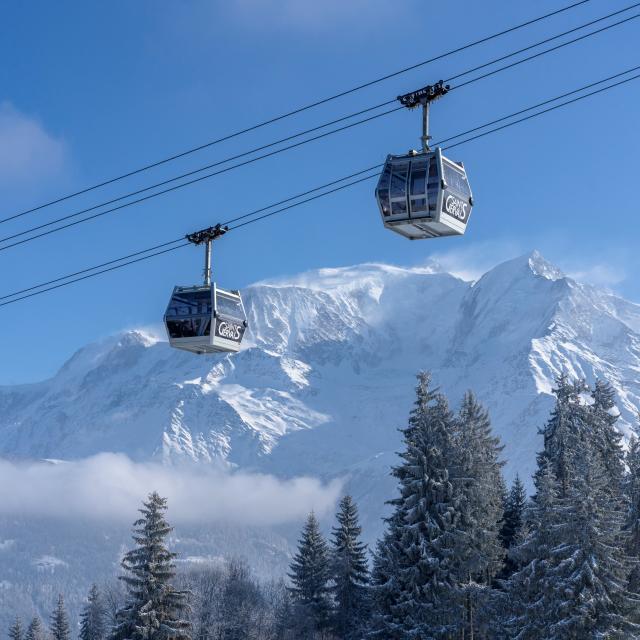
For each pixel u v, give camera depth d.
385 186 46.66
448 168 46.41
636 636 82.25
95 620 170.12
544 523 88.12
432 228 47.00
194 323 54.91
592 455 94.62
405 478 95.69
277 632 144.12
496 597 91.88
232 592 154.38
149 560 97.25
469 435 101.12
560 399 109.75
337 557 128.38
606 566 82.69
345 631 126.56
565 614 82.00
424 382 97.81
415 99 44.44
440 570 91.25
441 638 90.81
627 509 95.81
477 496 95.88
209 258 54.06
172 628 96.06
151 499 98.38
